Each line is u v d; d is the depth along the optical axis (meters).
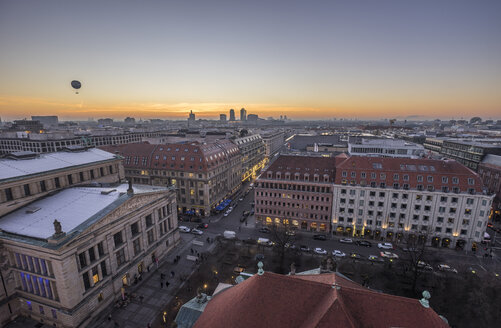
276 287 28.27
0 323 53.12
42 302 52.69
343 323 23.64
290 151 163.75
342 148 156.50
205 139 169.62
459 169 83.50
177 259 75.81
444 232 83.00
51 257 48.62
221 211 116.38
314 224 95.44
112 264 59.56
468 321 52.94
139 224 67.81
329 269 39.22
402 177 84.81
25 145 152.50
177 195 113.50
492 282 61.34
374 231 88.44
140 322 54.25
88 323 53.41
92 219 55.53
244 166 163.62
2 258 52.50
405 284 65.19
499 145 134.75
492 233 96.88
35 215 58.09
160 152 117.62
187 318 35.50
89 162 79.50
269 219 99.56
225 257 77.81
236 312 27.86
